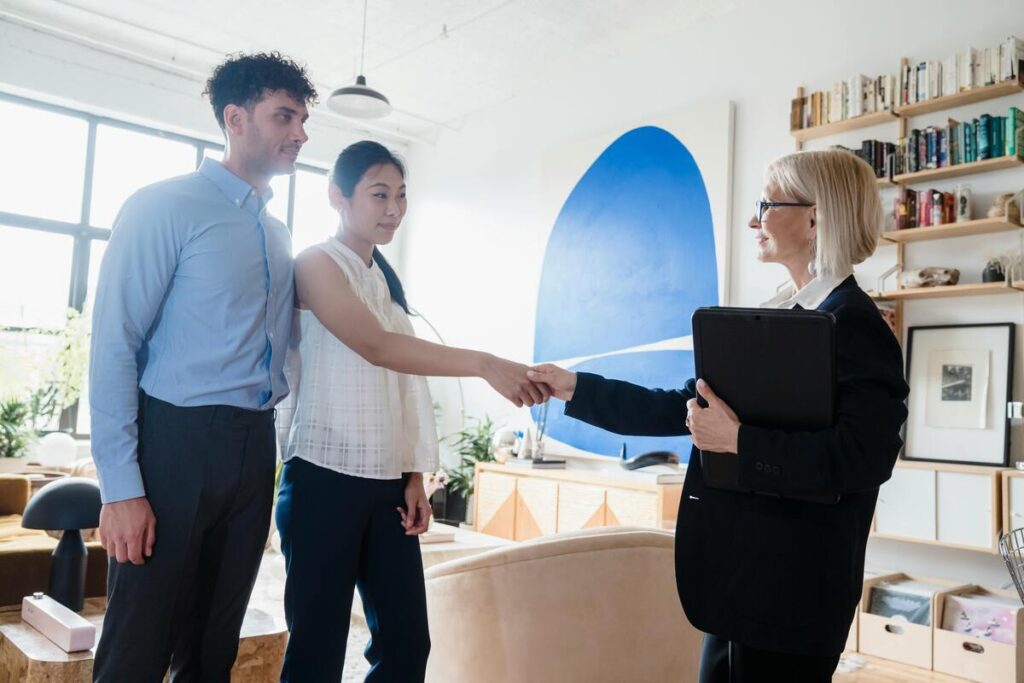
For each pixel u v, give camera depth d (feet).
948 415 13.24
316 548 5.55
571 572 6.55
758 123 16.63
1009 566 8.48
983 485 12.11
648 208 18.39
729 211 16.83
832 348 3.76
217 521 5.06
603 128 20.10
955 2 13.78
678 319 17.51
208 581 5.18
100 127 21.40
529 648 6.57
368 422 5.68
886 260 14.25
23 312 20.08
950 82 13.23
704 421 4.10
